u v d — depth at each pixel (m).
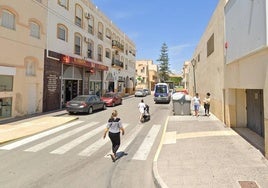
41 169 7.06
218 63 15.62
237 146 8.99
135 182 6.21
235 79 11.31
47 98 20.41
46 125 14.12
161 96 32.34
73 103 19.28
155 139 11.30
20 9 16.70
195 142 9.84
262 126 10.34
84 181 6.23
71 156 8.44
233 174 6.23
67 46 23.86
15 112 16.70
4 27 15.27
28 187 5.77
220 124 13.91
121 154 8.80
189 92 48.12
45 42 19.92
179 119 16.36
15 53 16.30
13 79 16.25
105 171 7.01
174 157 7.95
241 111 12.71
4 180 6.20
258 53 8.17
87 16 28.33
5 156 8.31
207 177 6.11
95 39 31.94
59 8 22.17
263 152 8.13
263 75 7.68
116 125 8.24
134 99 40.25
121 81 45.97
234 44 10.86
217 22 15.80
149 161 8.00
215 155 7.93
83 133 12.37
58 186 5.88
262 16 7.22
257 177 6.00
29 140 10.73
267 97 7.16
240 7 9.77
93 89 31.95
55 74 21.56
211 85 19.14
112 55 40.28
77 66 26.38
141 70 71.56
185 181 5.91
